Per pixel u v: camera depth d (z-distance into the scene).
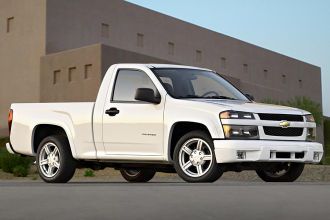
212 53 54.97
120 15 45.25
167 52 49.91
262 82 61.78
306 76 70.00
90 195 5.05
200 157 8.65
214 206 4.26
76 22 41.50
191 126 8.95
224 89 9.78
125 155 9.29
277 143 8.70
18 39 41.44
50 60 38.91
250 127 8.59
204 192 5.25
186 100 8.86
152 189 5.59
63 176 9.88
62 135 10.05
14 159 18.50
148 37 47.88
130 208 4.17
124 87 9.49
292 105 47.22
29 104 10.42
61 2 40.59
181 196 4.91
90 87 36.25
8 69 42.03
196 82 9.50
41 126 10.27
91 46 36.50
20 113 10.45
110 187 5.92
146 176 11.39
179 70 9.62
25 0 41.16
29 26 40.69
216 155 8.45
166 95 9.02
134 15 46.66
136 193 5.18
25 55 40.84
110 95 9.54
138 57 38.88
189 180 8.70
